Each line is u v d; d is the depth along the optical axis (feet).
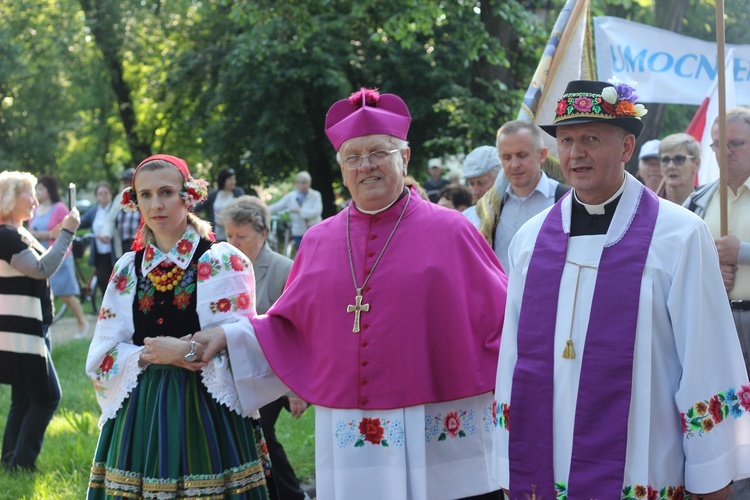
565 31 17.67
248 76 61.93
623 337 9.25
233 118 65.67
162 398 11.60
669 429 9.28
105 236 39.81
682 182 17.60
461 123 47.24
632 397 9.23
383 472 10.96
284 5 48.93
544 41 44.52
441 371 11.07
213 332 11.66
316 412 11.54
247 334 11.84
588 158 9.53
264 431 15.52
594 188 9.62
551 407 9.61
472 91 50.37
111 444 11.79
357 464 11.02
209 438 11.55
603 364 9.28
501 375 10.21
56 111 75.87
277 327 12.00
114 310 12.09
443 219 11.54
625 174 9.89
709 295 9.30
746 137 14.48
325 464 11.30
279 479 15.67
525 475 9.73
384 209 11.59
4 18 72.74
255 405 11.93
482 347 11.26
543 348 9.70
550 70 17.57
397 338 11.01
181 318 11.86
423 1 44.14
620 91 9.44
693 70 22.57
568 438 9.50
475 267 11.41
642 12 53.36
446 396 11.03
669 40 22.65
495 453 10.24
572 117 9.45
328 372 11.33
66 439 20.38
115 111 78.89
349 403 11.07
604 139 9.47
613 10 47.60
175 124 75.10
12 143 71.31
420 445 10.89
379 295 11.19
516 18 42.75
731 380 9.26
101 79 74.90
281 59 60.49
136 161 78.64
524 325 9.86
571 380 9.49
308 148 65.57
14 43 67.21
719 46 13.23
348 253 11.56
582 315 9.53
